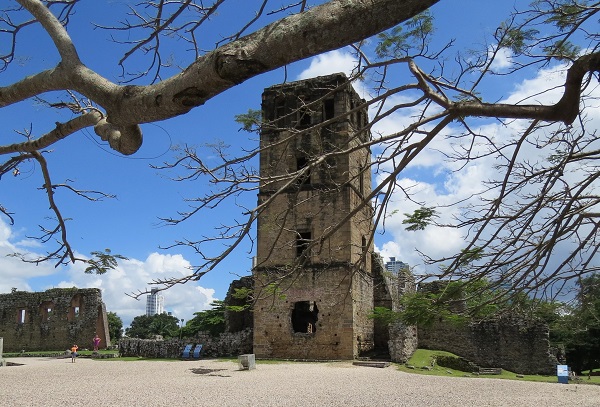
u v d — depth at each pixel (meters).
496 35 10.43
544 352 37.31
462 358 37.72
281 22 4.58
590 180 6.69
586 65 4.82
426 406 19.09
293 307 36.94
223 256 6.36
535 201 7.09
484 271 7.60
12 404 18.98
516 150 6.45
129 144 6.46
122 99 5.35
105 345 57.59
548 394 23.52
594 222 7.30
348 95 37.66
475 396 22.14
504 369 37.78
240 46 4.61
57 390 23.02
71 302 58.59
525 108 4.92
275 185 36.78
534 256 7.29
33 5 6.20
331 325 35.94
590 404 20.34
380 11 4.37
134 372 31.27
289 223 36.50
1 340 40.53
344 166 36.09
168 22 7.24
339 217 35.78
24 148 7.95
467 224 7.48
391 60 5.91
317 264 36.56
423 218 9.38
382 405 19.12
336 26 4.42
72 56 5.98
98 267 9.43
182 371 31.28
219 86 4.84
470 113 5.05
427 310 8.58
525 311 9.41
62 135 7.52
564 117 4.95
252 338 40.84
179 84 4.92
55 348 57.81
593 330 39.34
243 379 26.84
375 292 42.12
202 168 6.78
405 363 34.97
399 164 5.77
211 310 53.31
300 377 27.64
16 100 6.68
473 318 9.07
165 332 101.56
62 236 9.05
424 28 7.93
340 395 21.47
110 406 18.55
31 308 59.84
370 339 40.00
